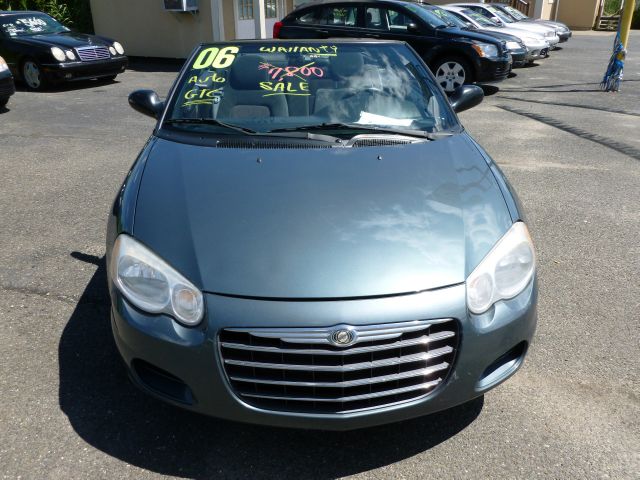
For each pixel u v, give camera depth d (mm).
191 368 2072
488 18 15484
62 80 10461
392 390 2074
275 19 15977
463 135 3174
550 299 3465
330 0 10547
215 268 2104
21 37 10797
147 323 2127
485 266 2182
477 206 2445
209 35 13914
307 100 3301
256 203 2383
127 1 14914
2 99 8688
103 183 5520
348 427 2092
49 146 6887
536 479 2182
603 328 3160
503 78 10180
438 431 2430
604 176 5797
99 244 4168
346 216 2314
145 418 2482
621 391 2660
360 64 3549
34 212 4770
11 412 2494
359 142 2939
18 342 2994
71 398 2590
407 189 2506
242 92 3357
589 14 30609
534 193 5297
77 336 3055
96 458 2268
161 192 2510
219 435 2404
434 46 10055
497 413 2527
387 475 2213
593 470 2221
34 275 3693
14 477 2164
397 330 2008
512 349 2312
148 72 13164
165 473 2211
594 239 4316
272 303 2012
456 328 2084
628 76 12906
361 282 2049
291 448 2344
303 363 2016
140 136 7391
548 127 7875
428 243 2209
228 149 2852
